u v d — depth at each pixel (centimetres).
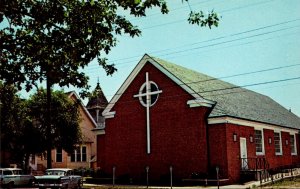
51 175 2662
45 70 1169
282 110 4875
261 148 3469
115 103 3559
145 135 3316
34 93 3766
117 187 2827
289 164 4003
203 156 2962
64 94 3900
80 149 5238
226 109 3114
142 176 3266
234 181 2883
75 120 3931
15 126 3628
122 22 1197
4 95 1505
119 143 3472
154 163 3219
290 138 4247
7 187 3133
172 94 3200
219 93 3569
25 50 1131
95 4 1120
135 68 3434
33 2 1105
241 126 3131
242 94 4247
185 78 3338
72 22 1123
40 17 1098
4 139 3662
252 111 3641
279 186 2441
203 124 3002
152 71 3347
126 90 3503
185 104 3114
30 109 3719
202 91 3238
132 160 3359
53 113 3759
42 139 3697
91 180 3453
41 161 4881
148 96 3341
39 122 3753
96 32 1135
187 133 3072
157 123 3253
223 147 2891
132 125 3412
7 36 1116
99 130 3903
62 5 1107
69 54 1176
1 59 1132
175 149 3116
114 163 3472
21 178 3244
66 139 3853
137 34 1217
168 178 3081
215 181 2762
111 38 1176
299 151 4397
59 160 5012
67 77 1209
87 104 6175
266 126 3597
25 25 1158
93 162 5238
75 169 4803
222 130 2919
